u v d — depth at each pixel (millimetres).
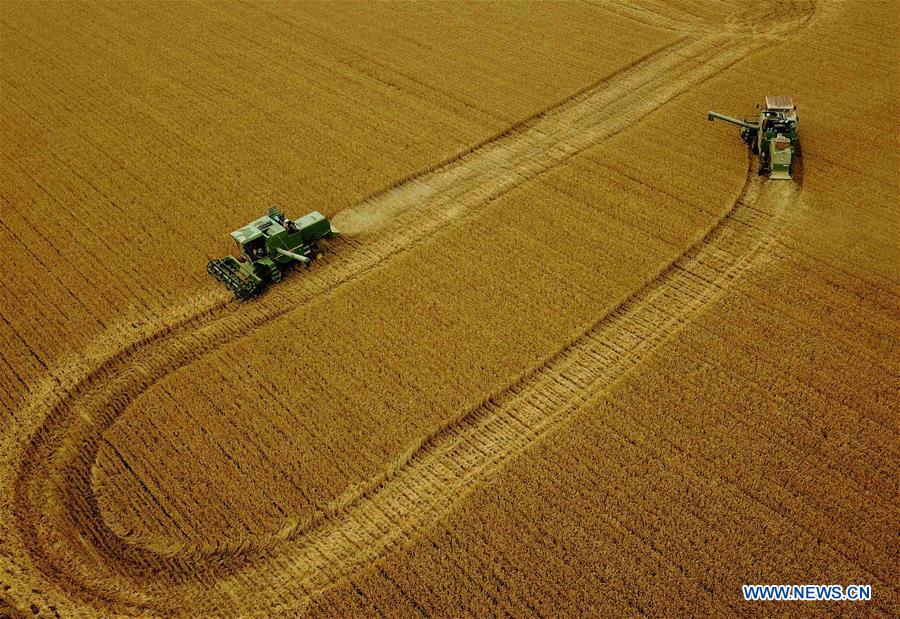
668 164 29266
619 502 17953
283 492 18688
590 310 23250
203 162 30516
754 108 32219
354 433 19953
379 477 18906
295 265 25719
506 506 18031
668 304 23547
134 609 16875
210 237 26750
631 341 22391
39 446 20469
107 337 23281
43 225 27703
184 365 22516
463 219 27312
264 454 19562
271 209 25391
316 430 20078
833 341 21781
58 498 19047
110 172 30188
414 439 19703
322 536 17953
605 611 16016
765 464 18578
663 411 19984
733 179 28375
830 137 30453
